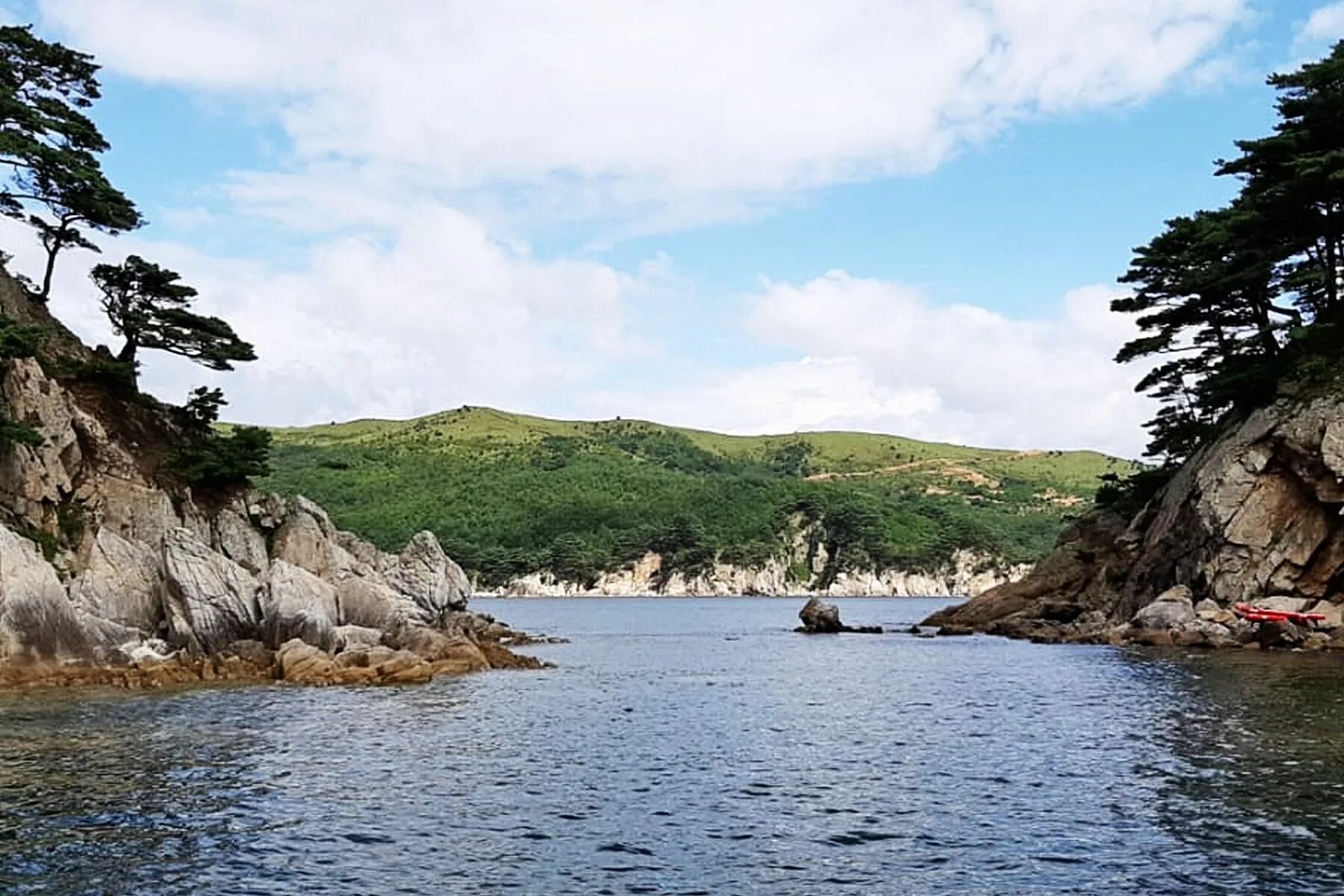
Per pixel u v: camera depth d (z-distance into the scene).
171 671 46.12
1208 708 36.19
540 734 33.31
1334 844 19.41
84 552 53.81
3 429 49.78
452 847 19.88
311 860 18.94
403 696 42.97
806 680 51.56
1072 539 89.88
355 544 74.38
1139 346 82.62
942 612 101.56
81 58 64.06
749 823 21.73
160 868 18.38
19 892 17.05
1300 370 65.88
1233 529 65.25
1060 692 43.09
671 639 90.06
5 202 63.09
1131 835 20.33
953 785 25.28
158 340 67.56
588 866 18.73
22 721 34.62
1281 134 69.06
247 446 68.06
